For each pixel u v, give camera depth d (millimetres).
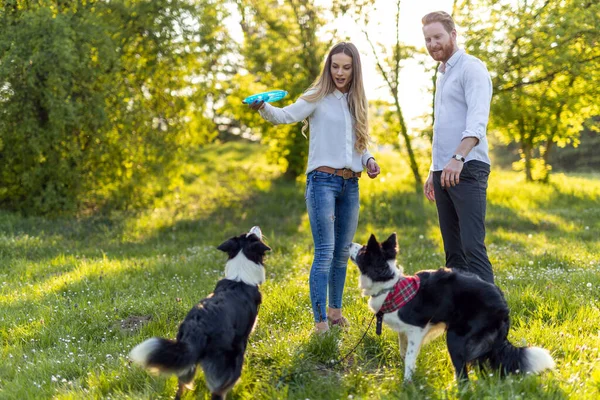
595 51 14375
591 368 4105
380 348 4738
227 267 4387
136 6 13992
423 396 3756
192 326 3662
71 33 12523
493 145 31359
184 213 15109
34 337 5660
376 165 5320
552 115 16891
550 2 14258
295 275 8000
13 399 4137
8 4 12836
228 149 27453
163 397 3980
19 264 9227
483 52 14234
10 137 13102
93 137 13602
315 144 5094
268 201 16734
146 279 8086
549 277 6953
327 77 5070
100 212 14359
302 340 4801
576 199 16531
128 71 14258
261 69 17594
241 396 3984
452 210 4980
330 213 5051
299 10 16797
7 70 12078
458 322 3994
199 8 14398
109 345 5305
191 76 15031
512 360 3914
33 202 13742
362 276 4207
